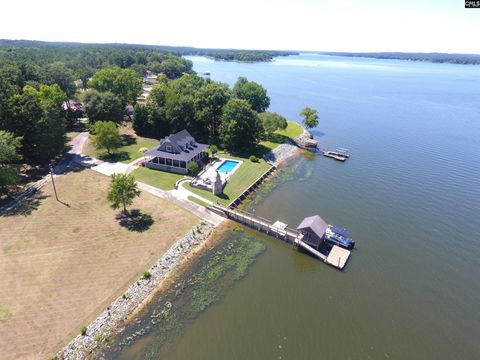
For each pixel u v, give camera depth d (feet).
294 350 89.10
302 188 187.01
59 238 122.93
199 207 154.10
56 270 106.93
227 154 227.61
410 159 237.04
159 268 113.39
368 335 95.09
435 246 136.98
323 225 134.72
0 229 125.08
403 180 199.93
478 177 205.16
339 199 174.60
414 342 93.56
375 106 438.81
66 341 84.69
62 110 247.29
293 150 252.21
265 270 119.85
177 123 250.78
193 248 127.44
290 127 306.76
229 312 99.96
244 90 308.60
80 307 94.68
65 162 194.08
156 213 145.28
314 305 104.88
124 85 290.76
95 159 201.67
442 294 111.86
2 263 107.65
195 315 98.07
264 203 168.25
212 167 202.08
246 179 190.29
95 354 83.92
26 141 179.93
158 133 256.11
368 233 144.56
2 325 86.48
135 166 193.98
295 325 96.89
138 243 124.26
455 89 643.86
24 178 169.07
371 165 224.94
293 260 126.31
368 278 117.91
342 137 290.15
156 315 96.94
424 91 605.31
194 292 106.83
